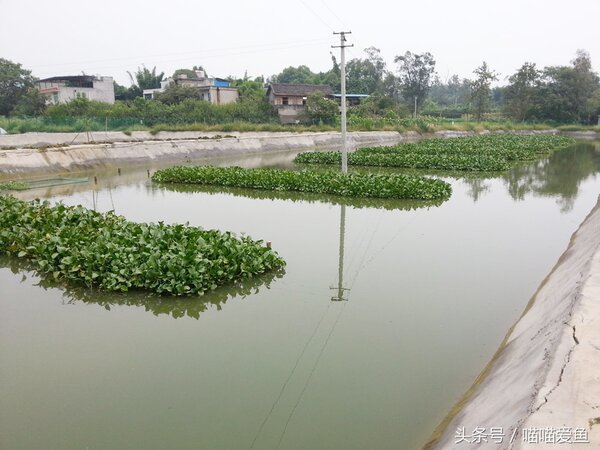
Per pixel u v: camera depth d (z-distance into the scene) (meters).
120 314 9.30
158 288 9.73
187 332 8.52
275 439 5.69
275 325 8.75
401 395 6.54
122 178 27.77
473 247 13.42
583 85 73.75
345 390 6.67
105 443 5.67
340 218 17.06
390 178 22.22
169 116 49.03
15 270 11.74
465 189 23.94
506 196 21.94
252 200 20.75
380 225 16.02
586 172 30.70
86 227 12.73
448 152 38.28
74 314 9.26
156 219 16.67
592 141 60.94
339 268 11.65
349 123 59.31
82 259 10.51
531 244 13.76
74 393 6.66
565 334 5.58
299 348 7.88
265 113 56.12
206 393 6.64
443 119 73.88
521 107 76.69
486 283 10.66
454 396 6.50
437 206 19.42
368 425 5.93
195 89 56.34
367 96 72.06
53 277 10.90
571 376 4.68
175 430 5.87
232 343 8.09
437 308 9.38
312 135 51.59
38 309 9.48
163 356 7.66
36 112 49.66
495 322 8.75
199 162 37.19
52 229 12.58
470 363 7.35
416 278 11.00
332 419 6.05
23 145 31.81
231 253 10.70
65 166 29.55
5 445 5.64
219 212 18.05
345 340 8.13
